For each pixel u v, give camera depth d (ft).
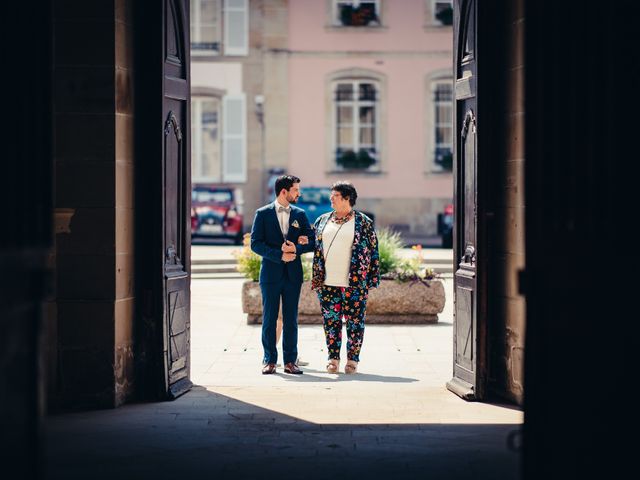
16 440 15.65
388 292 44.01
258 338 41.11
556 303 17.03
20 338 15.93
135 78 28.84
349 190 32.86
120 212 27.81
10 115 16.29
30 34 17.30
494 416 27.12
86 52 27.37
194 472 21.45
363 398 29.55
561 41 17.38
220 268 69.00
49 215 17.60
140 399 29.35
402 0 104.06
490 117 28.84
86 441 24.21
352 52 104.42
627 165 16.71
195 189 92.32
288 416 27.20
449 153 104.83
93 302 27.66
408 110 104.73
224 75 104.37
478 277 29.01
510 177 28.07
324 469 21.75
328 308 33.58
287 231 33.32
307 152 104.83
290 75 104.42
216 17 103.96
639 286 16.08
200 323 45.27
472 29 29.60
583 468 16.48
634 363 15.94
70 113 27.53
